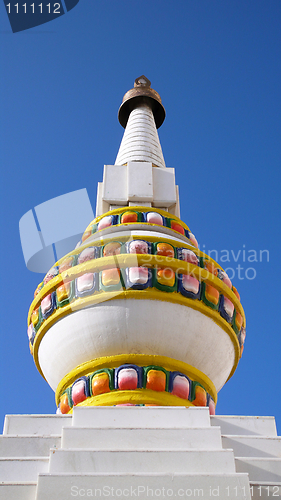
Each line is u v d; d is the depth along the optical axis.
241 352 14.92
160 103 22.95
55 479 9.17
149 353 13.11
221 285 14.09
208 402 13.25
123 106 23.05
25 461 10.13
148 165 18.42
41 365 14.48
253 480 10.29
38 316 14.12
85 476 9.23
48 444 10.78
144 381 12.47
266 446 11.20
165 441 10.73
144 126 21.31
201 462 10.00
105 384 12.49
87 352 13.30
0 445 10.73
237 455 11.05
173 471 9.87
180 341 13.27
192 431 10.89
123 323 13.11
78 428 10.80
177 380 12.66
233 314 14.26
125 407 11.48
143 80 23.47
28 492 9.31
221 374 14.16
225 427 11.85
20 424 11.42
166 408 11.53
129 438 10.73
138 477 9.26
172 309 13.27
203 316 13.53
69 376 13.21
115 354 13.16
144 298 13.20
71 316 13.46
